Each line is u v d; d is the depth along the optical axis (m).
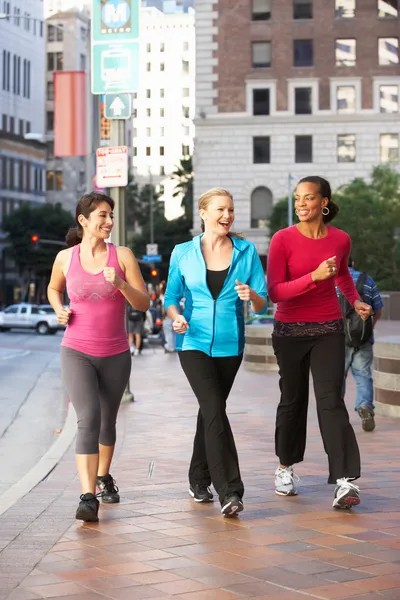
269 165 89.31
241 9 89.06
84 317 9.08
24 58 143.62
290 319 9.38
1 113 136.75
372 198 78.75
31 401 22.17
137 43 18.58
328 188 9.32
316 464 11.52
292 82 88.75
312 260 9.27
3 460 14.04
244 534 8.11
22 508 9.27
